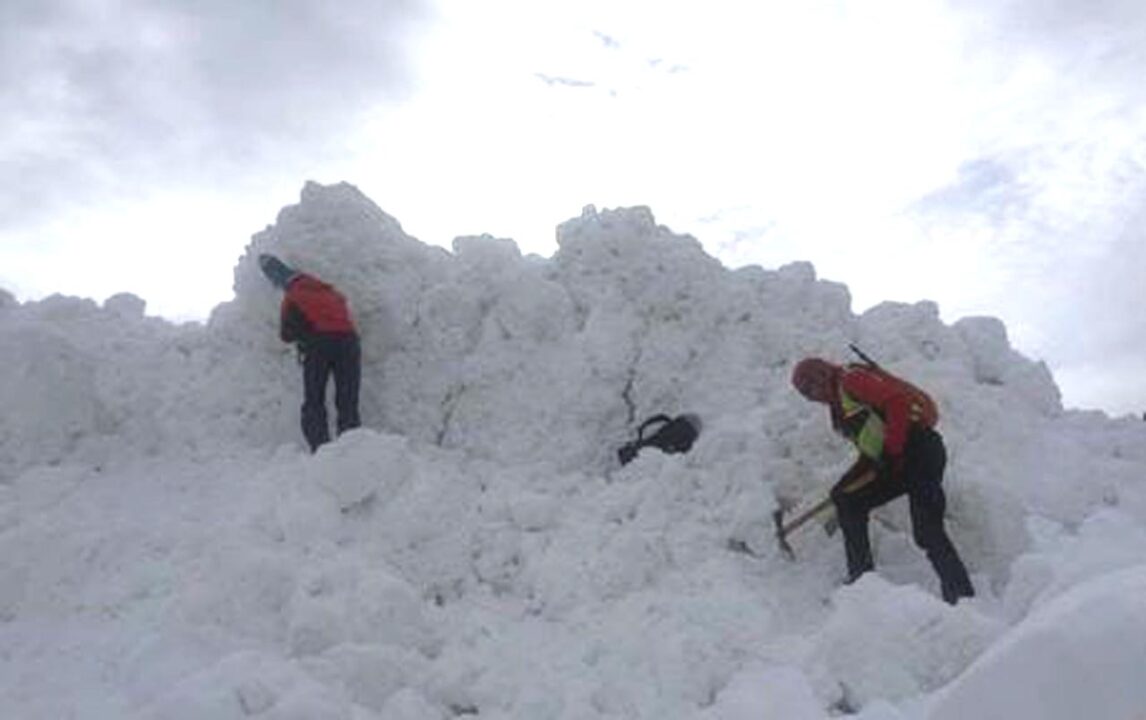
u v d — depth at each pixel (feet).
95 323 29.01
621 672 18.13
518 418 25.48
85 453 24.80
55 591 19.84
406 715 16.71
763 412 24.31
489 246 27.86
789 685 16.84
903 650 16.78
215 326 26.99
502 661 18.43
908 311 27.91
